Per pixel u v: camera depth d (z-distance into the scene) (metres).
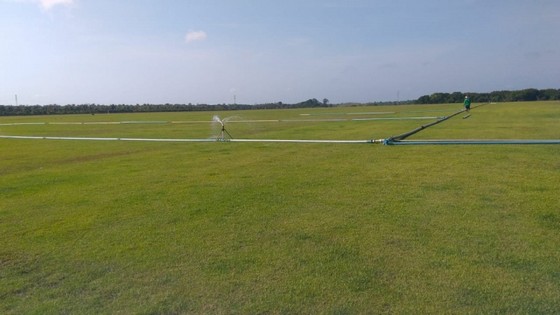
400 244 4.16
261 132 20.53
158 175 8.65
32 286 3.46
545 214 5.03
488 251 3.91
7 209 6.08
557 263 3.60
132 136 20.41
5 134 24.56
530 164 8.57
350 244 4.21
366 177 7.68
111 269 3.76
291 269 3.63
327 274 3.51
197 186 7.35
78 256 4.11
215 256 3.99
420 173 7.91
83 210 5.91
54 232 4.91
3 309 3.07
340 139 15.45
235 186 7.23
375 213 5.29
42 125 35.81
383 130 19.50
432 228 4.63
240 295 3.19
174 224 5.08
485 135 15.39
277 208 5.67
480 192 6.24
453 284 3.26
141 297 3.20
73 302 3.16
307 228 4.77
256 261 3.84
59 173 9.38
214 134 19.94
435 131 17.58
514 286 3.20
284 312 2.92
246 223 5.03
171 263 3.85
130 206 6.05
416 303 2.98
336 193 6.46
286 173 8.35
